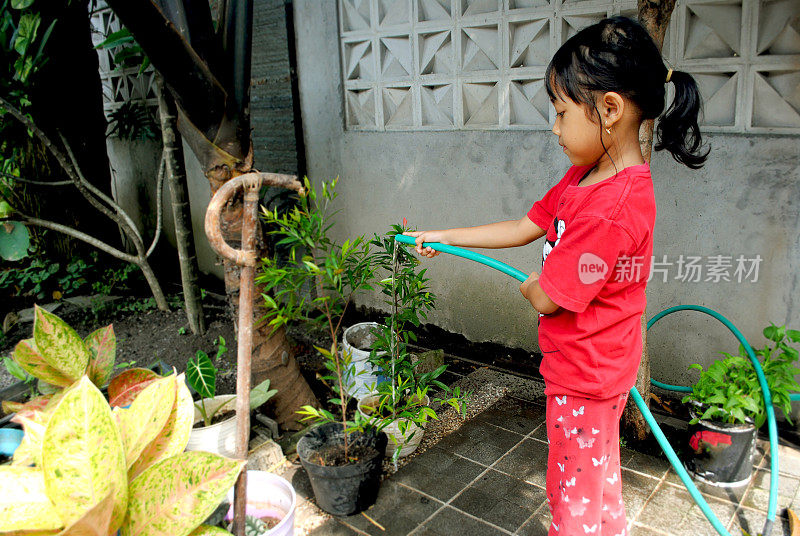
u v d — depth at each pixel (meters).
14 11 4.15
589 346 1.53
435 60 3.34
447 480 2.36
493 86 3.16
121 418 1.50
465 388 3.10
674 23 2.53
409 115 3.54
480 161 3.27
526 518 2.12
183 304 4.63
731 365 2.29
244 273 1.51
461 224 3.45
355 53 3.65
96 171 4.89
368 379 2.87
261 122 4.24
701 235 2.64
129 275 5.13
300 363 3.49
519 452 2.52
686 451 2.36
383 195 3.76
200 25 2.22
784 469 2.33
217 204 1.43
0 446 2.21
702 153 2.55
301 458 2.18
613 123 1.43
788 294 2.47
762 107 2.43
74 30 4.54
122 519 1.29
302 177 4.12
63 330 2.13
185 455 1.37
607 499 1.75
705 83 2.55
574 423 1.59
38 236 4.76
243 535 1.56
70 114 4.64
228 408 2.54
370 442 2.27
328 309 2.26
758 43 2.38
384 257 2.49
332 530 2.12
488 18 3.04
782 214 2.43
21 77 4.13
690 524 2.05
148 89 5.01
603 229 1.40
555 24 2.85
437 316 3.73
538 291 1.54
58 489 1.20
